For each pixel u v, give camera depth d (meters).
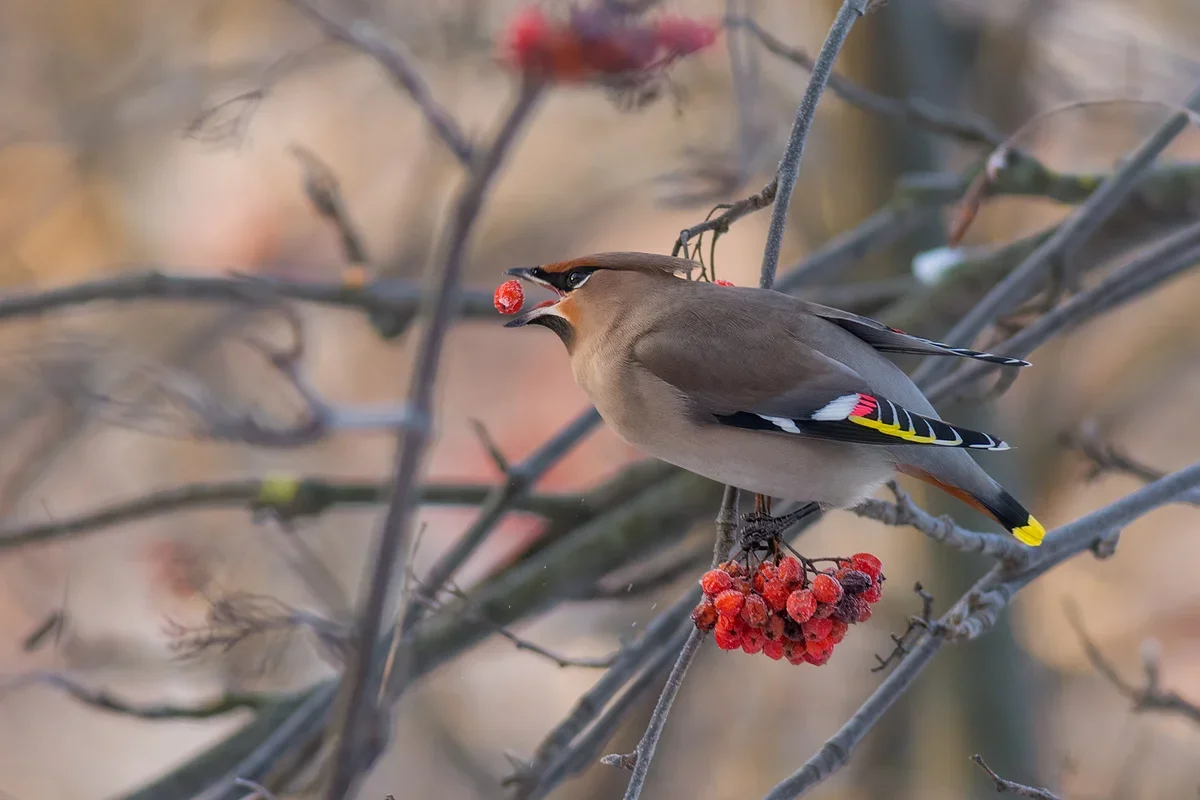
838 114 12.90
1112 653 14.98
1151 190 10.45
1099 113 13.82
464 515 14.41
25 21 15.12
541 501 10.46
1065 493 13.95
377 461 15.85
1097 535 6.82
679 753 13.28
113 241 15.44
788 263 15.20
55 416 12.33
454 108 13.28
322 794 6.24
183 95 13.95
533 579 9.48
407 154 15.69
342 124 15.69
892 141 12.50
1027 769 11.81
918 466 6.45
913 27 12.54
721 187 10.70
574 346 7.02
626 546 9.53
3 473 13.84
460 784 14.20
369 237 15.48
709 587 5.69
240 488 10.23
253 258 15.30
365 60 13.17
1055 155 14.83
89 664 10.67
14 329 13.55
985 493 6.39
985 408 11.88
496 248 15.98
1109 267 11.32
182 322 14.47
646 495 9.74
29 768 14.95
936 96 12.59
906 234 12.59
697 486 9.52
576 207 15.96
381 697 6.34
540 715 14.77
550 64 6.95
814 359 6.56
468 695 14.70
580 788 12.80
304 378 8.91
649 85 7.30
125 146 15.02
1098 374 15.18
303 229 15.55
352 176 15.71
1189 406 15.60
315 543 14.20
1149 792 13.11
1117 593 15.52
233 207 15.52
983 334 10.32
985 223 14.48
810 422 6.39
